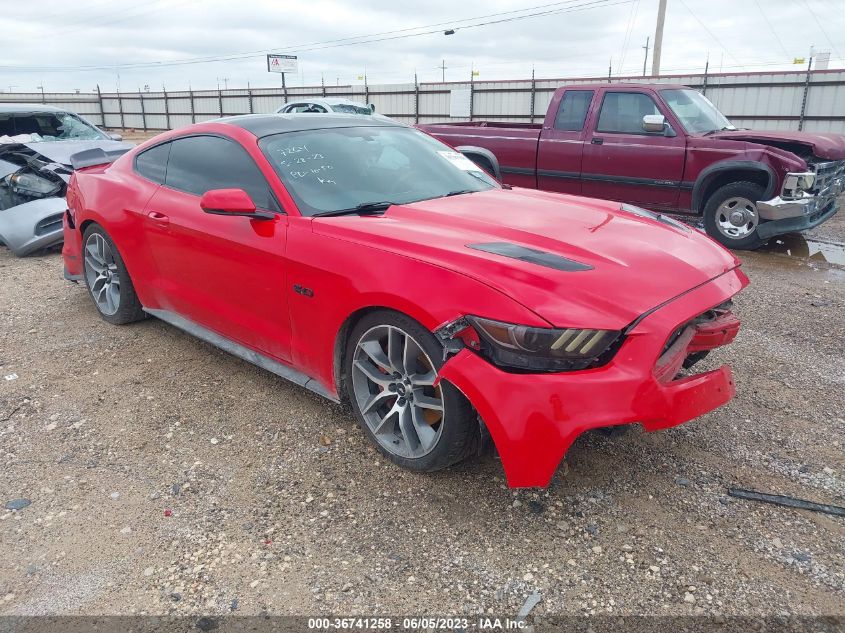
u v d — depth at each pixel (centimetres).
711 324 272
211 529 256
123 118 4259
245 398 364
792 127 1725
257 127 369
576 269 251
